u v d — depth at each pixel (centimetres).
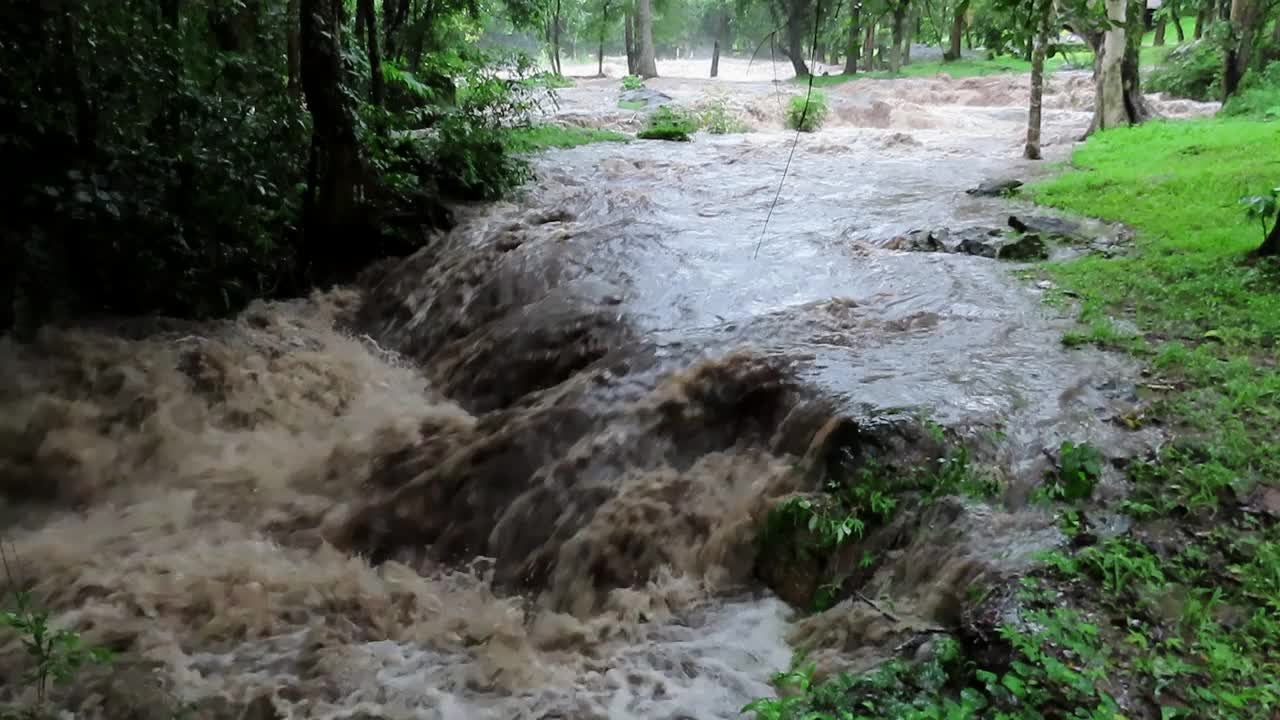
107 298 987
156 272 987
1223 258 843
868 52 3844
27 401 832
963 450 534
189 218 1018
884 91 3173
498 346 895
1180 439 541
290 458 795
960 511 500
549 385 845
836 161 1664
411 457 741
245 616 561
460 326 1001
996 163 1586
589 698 468
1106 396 604
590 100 2992
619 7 4325
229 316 1036
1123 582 433
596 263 1008
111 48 976
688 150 1825
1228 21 2034
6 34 915
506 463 692
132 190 959
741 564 564
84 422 824
